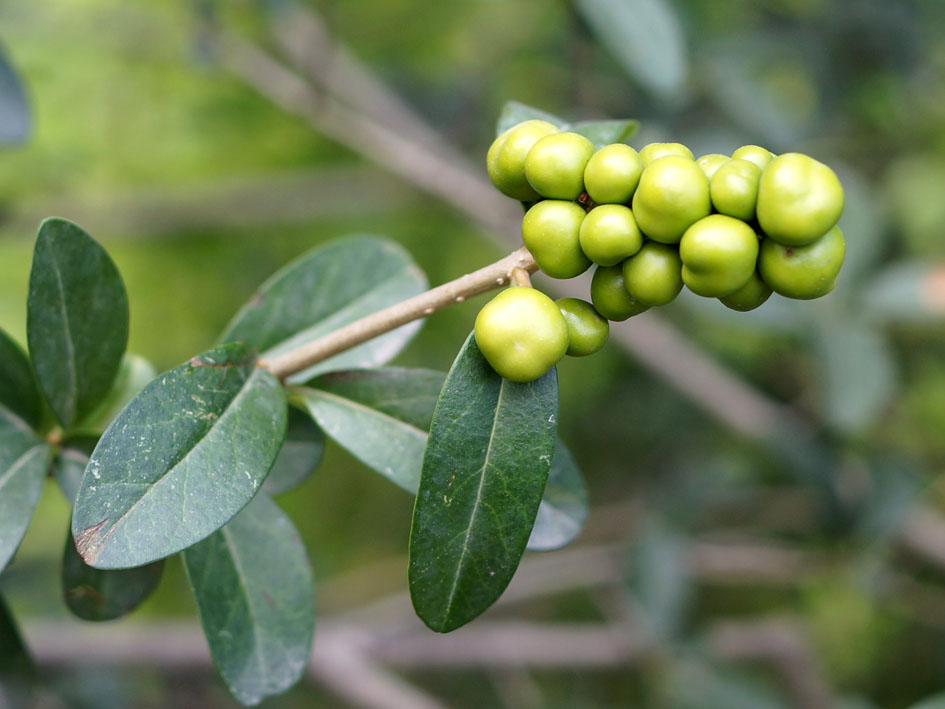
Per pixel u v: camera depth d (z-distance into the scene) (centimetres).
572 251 17
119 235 43
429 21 45
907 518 36
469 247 49
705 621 49
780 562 39
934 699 20
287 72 44
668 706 36
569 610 47
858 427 32
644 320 39
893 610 44
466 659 37
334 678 34
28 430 19
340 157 48
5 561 18
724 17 41
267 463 18
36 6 41
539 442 17
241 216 44
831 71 40
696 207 16
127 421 17
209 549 19
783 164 16
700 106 38
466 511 17
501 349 17
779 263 16
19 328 43
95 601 19
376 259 21
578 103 33
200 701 37
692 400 38
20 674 19
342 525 51
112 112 44
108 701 33
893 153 44
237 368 18
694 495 40
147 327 46
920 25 40
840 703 37
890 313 33
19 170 42
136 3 44
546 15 42
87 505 17
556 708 42
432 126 44
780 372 45
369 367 19
